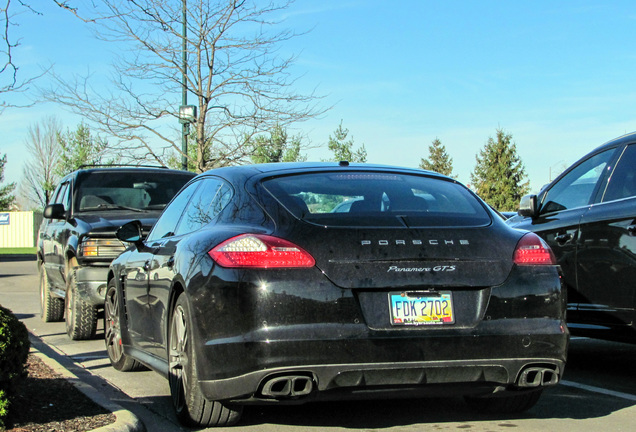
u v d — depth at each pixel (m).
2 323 4.41
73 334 8.98
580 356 7.84
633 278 5.98
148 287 5.66
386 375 4.14
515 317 4.36
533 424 4.91
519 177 87.12
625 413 5.23
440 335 4.20
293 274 4.15
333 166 5.20
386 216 4.51
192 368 4.54
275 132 17.31
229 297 4.18
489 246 4.46
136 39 15.67
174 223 5.86
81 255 8.70
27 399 5.17
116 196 10.25
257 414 5.14
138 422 4.68
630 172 6.34
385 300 4.21
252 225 4.48
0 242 55.25
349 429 4.77
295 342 4.05
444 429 4.77
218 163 17.36
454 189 5.07
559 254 6.77
